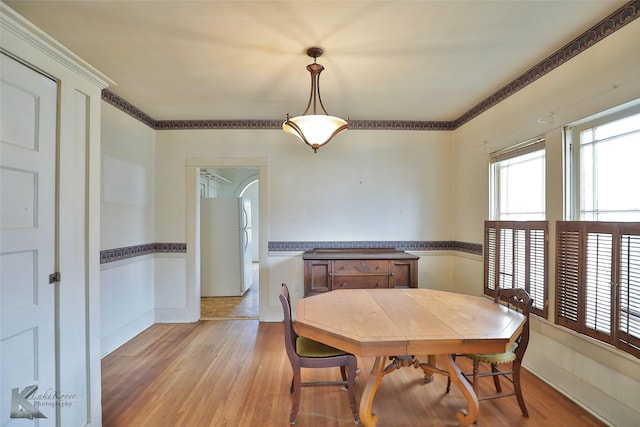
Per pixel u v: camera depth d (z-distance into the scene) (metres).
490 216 3.13
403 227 3.91
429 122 3.92
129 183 3.31
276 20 1.88
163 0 1.70
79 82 1.72
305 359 1.95
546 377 2.38
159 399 2.20
